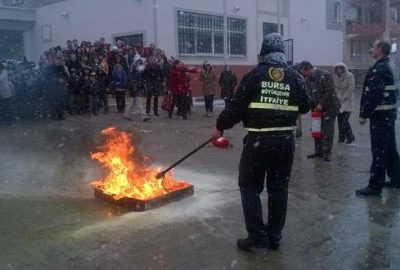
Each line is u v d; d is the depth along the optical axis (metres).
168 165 7.22
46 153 8.30
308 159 7.64
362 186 5.91
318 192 5.62
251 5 22.00
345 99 9.02
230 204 5.10
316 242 4.05
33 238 4.12
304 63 7.39
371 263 3.64
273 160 3.80
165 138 10.01
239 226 4.41
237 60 21.44
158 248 3.90
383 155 5.34
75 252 3.83
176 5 18.53
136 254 3.79
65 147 8.93
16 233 4.24
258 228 3.84
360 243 4.02
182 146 9.01
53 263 3.64
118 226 4.40
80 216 4.70
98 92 13.94
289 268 3.55
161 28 18.06
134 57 14.97
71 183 6.09
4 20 22.34
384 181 5.45
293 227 4.41
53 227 4.39
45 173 6.69
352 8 32.91
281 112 3.72
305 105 3.92
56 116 13.29
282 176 3.88
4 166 7.19
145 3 18.11
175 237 4.14
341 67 8.98
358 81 31.80
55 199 5.33
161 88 14.40
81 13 20.78
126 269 3.53
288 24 24.61
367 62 33.06
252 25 22.11
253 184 3.91
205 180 6.22
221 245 3.97
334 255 3.78
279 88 3.71
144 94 14.10
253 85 3.69
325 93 7.32
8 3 25.20
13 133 10.86
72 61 13.99
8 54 23.27
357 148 8.70
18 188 5.85
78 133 10.73
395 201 5.24
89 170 6.88
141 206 4.83
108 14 19.66
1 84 12.71
